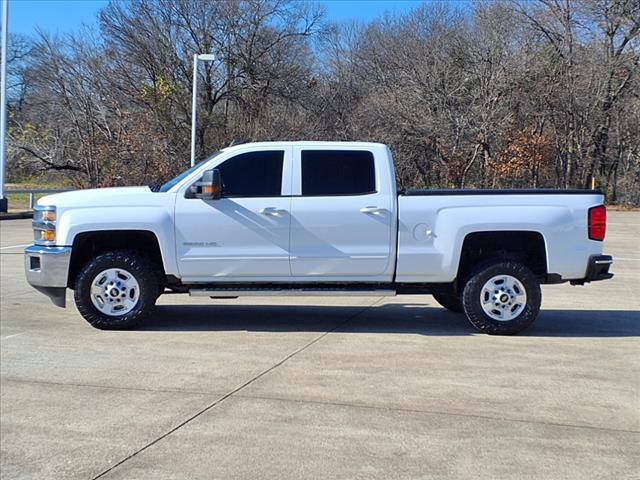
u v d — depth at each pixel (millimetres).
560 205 7633
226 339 7379
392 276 7699
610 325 8445
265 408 5141
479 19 39250
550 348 7125
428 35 40438
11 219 26453
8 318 8414
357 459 4238
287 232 7605
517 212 7578
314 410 5102
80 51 42812
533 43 38562
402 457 4270
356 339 7445
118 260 7637
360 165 7746
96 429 4727
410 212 7621
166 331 7762
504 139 37844
